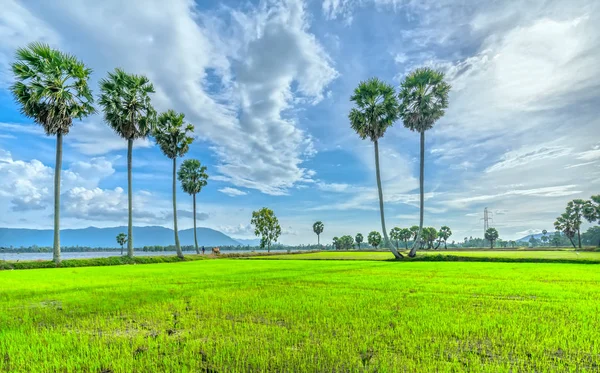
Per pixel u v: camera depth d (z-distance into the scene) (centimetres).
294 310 809
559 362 470
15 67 2747
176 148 4616
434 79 4166
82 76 3070
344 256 5319
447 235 12144
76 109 3003
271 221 8400
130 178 3800
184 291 1159
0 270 2419
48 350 522
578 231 8844
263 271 2181
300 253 7212
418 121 4203
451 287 1238
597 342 550
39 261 2820
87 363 460
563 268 2297
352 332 618
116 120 3697
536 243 18025
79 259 3089
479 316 729
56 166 2986
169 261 4075
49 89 2858
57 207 2939
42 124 2905
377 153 4241
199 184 5800
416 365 452
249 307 848
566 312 773
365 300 943
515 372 430
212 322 700
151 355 500
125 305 891
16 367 458
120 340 579
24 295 1085
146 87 3975
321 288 1228
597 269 2183
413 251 4019
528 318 709
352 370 439
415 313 759
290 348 528
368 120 4206
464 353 507
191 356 488
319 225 13750
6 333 614
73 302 943
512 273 1877
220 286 1310
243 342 559
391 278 1612
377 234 12512
